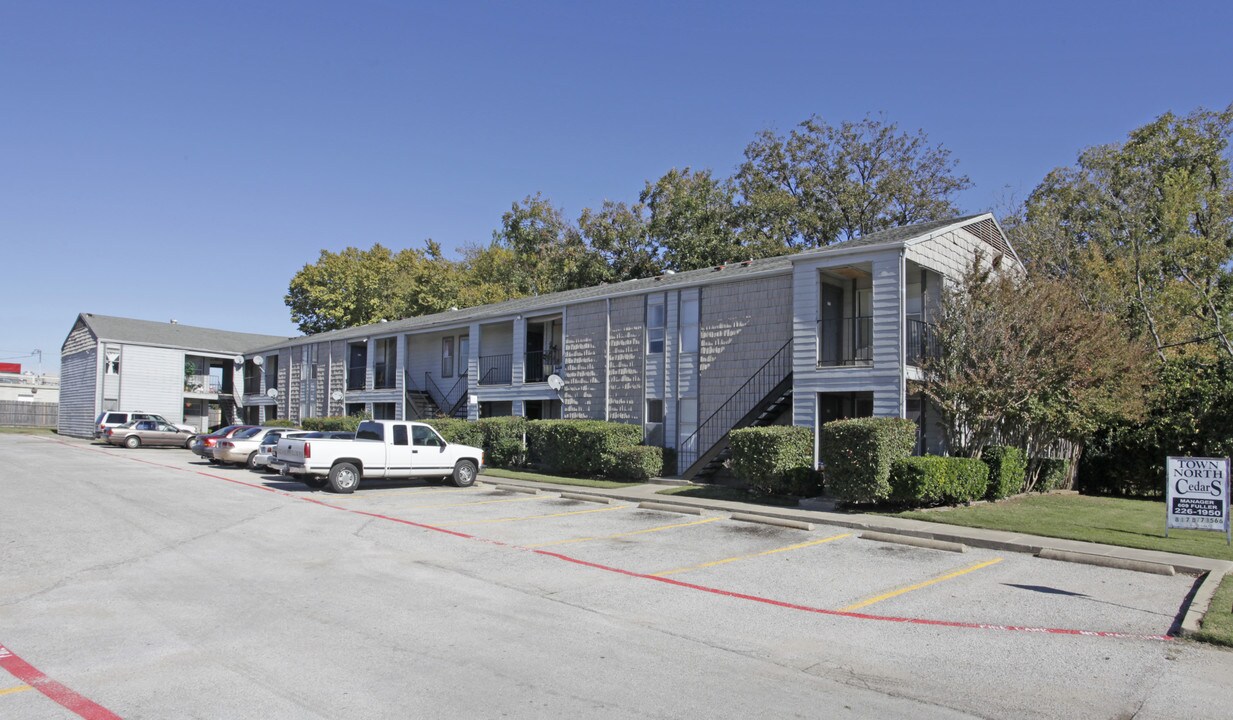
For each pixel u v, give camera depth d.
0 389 69.62
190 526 13.15
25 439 43.84
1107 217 30.95
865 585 9.38
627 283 27.27
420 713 5.16
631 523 14.25
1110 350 17.30
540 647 6.72
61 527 12.89
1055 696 5.68
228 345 51.84
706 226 45.25
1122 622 7.75
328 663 6.18
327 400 40.62
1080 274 26.30
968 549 11.70
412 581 9.25
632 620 7.70
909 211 44.38
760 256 42.16
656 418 23.53
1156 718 5.28
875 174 44.94
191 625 7.23
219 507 15.64
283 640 6.79
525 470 24.92
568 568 10.21
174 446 38.28
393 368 37.56
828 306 20.31
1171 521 12.19
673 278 25.31
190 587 8.77
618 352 24.78
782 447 16.98
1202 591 8.78
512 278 56.41
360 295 58.59
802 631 7.40
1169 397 20.56
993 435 18.41
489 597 8.53
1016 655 6.69
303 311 61.09
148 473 23.09
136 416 38.19
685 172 46.31
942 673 6.20
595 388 25.48
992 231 21.41
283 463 19.31
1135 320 24.95
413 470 19.66
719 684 5.86
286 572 9.62
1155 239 28.41
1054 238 29.34
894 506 15.46
